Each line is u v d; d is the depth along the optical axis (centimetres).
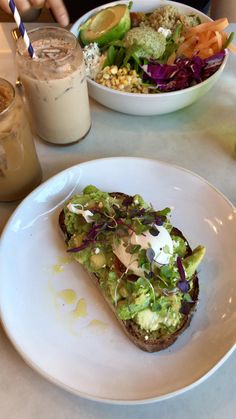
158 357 33
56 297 37
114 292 34
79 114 43
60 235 40
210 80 46
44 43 40
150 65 48
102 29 50
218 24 49
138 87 47
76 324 35
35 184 43
